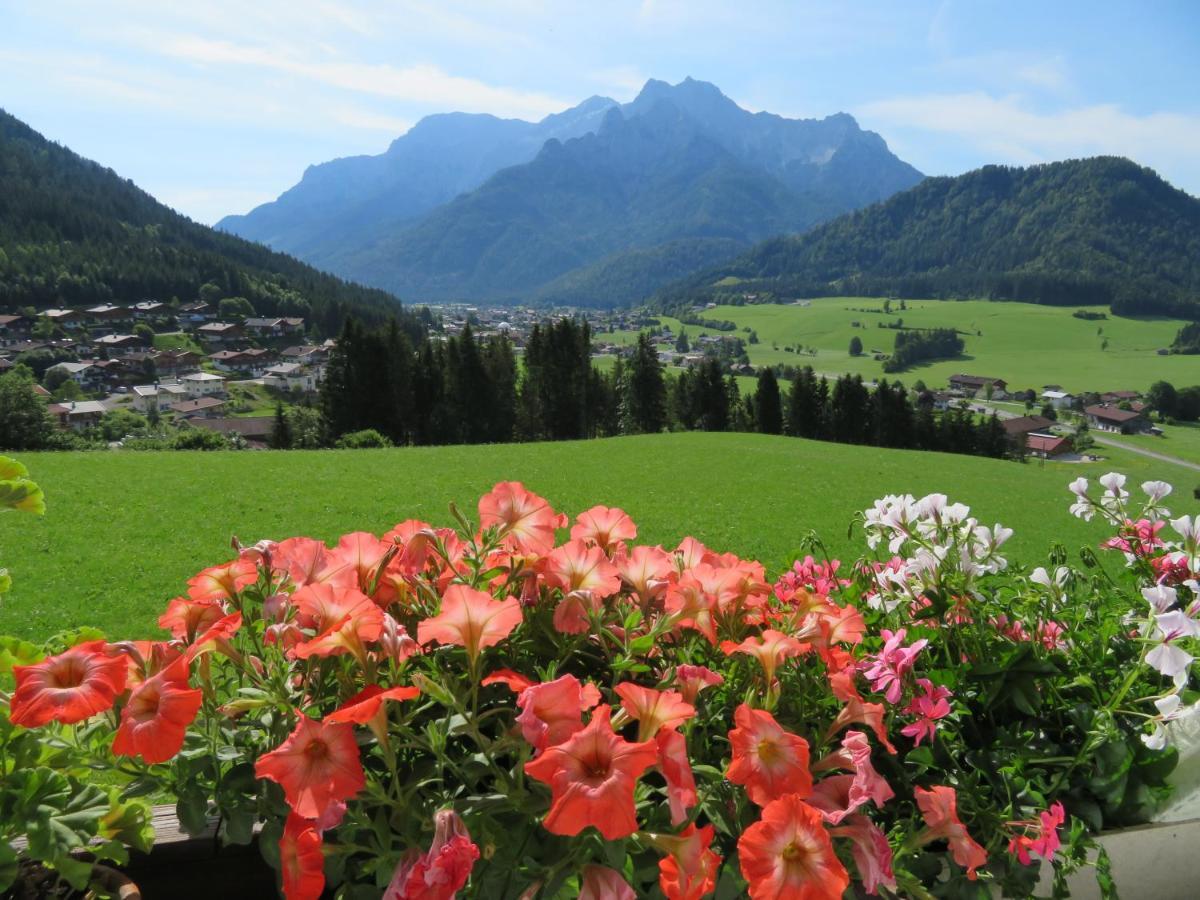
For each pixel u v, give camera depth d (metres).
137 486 19.27
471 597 1.51
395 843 1.54
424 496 20.72
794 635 1.87
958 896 1.80
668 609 1.80
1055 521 25.11
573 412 65.38
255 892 1.86
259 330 180.12
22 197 199.12
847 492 27.05
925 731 1.91
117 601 10.51
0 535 13.68
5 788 1.45
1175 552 2.72
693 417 73.88
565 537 13.21
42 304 172.12
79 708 1.38
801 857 1.34
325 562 1.86
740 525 20.42
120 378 147.75
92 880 1.55
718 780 1.58
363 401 59.91
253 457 26.44
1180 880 2.12
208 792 1.54
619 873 1.35
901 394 73.25
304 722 1.35
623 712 1.43
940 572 2.38
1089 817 2.05
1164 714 1.99
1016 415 145.00
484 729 1.77
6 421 61.91
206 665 1.62
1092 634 2.51
